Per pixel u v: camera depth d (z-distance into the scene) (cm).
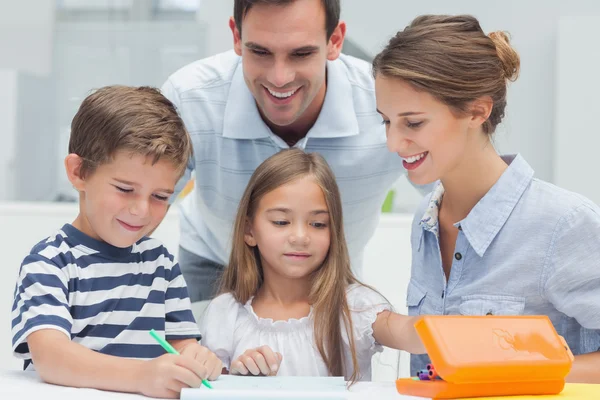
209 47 283
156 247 107
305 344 110
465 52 94
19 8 288
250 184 117
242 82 128
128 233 98
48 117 274
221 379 84
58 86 276
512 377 70
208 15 304
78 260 98
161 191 97
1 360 199
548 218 99
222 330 113
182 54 279
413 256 114
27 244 218
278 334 111
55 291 93
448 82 92
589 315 95
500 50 100
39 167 272
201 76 133
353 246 141
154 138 95
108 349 99
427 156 97
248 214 117
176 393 77
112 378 80
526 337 72
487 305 101
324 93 128
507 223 101
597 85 304
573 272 96
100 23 276
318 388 79
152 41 278
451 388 69
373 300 112
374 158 131
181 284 108
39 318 89
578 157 306
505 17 318
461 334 70
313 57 113
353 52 309
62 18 303
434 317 71
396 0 306
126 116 95
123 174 94
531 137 316
